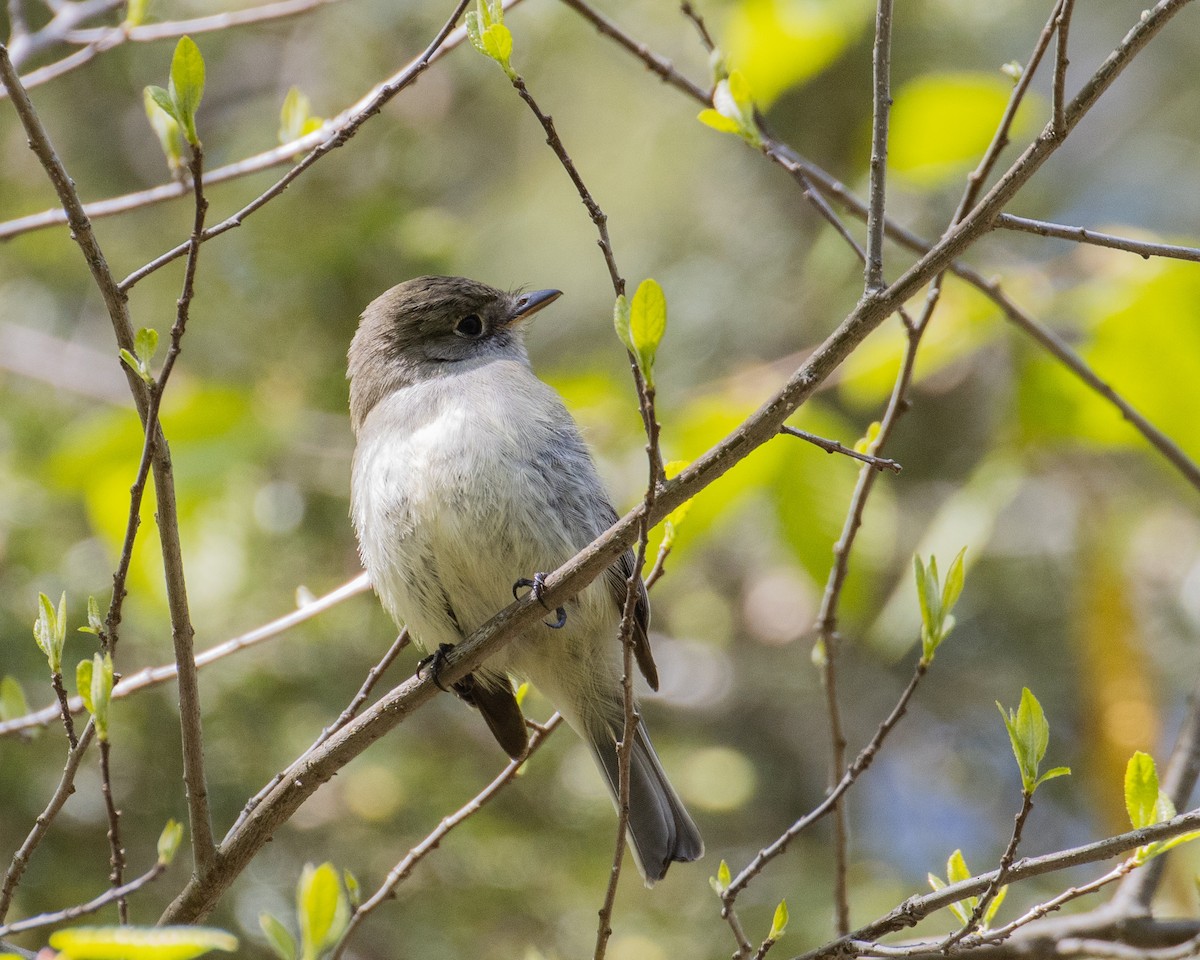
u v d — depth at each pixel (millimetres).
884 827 13719
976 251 12133
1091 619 10031
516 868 11375
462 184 13898
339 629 11430
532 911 11273
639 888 11602
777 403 5707
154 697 10859
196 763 5965
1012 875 5266
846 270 12141
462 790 11578
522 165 13922
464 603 7531
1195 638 12648
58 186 5348
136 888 5430
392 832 11250
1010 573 13234
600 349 13750
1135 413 7902
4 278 12797
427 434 7531
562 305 14000
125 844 10664
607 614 7602
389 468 7551
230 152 12508
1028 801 5223
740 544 13914
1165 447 7867
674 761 12703
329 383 11844
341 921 5051
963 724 13586
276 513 11492
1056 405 8461
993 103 8398
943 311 8484
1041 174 13609
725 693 14000
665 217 13742
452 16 5883
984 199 5637
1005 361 12180
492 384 7781
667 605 14172
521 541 7336
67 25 8391
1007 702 13344
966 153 8555
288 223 12195
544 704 11320
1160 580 12797
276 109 12984
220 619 10938
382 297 8844
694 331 13242
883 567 9750
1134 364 8242
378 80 12875
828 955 5598
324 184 12461
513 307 8828
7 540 10789
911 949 5484
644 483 10008
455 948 11023
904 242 7949
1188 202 15234
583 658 7723
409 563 7457
